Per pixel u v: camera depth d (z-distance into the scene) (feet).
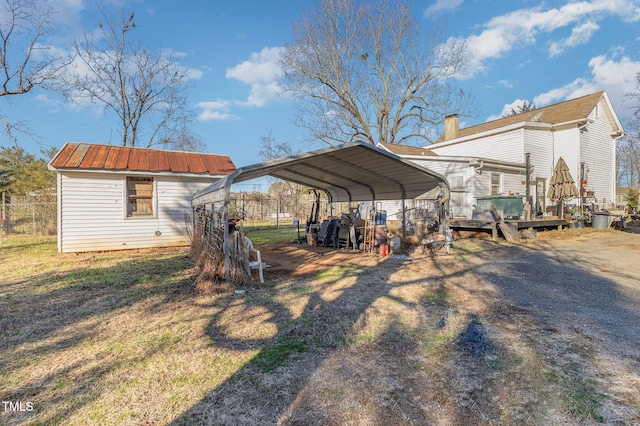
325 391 8.28
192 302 15.81
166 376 9.13
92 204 32.53
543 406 7.59
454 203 47.37
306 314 13.92
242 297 16.55
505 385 8.46
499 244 34.30
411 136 91.15
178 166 36.68
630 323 12.53
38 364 9.89
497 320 13.02
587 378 8.71
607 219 46.91
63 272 22.89
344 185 40.86
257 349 10.70
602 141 61.57
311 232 39.29
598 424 6.97
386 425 7.00
